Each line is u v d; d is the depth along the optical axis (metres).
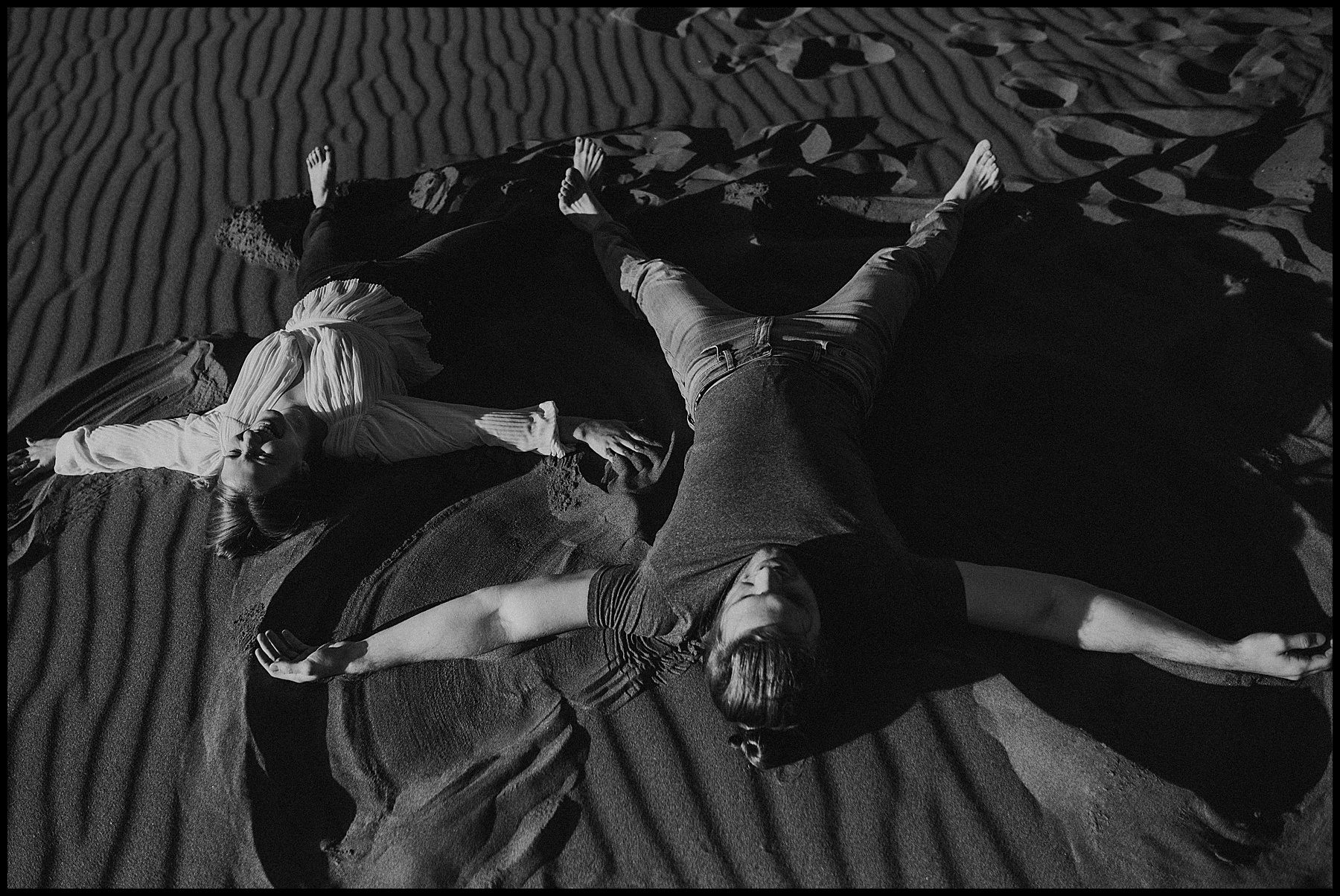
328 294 3.70
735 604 2.50
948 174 4.62
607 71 5.77
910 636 2.76
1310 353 3.61
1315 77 4.77
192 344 4.25
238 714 3.00
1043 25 5.66
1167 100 4.86
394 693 3.05
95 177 5.39
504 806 2.77
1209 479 3.31
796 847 2.64
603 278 4.29
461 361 4.02
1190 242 4.08
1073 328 3.85
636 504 3.35
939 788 2.70
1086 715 2.79
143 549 3.56
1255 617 2.98
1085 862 2.53
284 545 3.45
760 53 5.74
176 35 6.61
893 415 3.63
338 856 2.74
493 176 4.84
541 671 3.03
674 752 2.83
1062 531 3.25
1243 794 2.61
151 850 2.80
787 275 4.20
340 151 5.35
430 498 3.56
